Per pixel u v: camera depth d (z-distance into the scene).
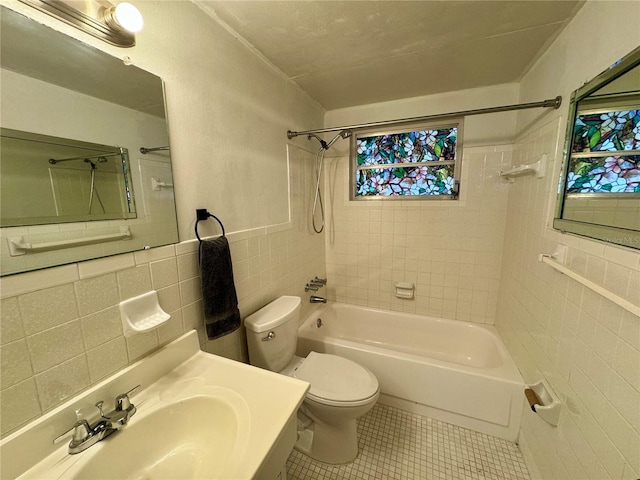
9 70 0.62
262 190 1.55
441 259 2.22
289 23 1.20
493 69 1.65
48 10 0.67
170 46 0.97
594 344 0.89
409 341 2.32
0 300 0.60
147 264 0.93
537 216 1.40
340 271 2.55
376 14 1.14
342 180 2.41
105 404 0.80
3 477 0.61
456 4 1.09
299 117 1.94
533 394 1.27
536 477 1.27
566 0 1.05
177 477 0.76
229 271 1.20
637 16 0.75
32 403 0.66
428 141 2.17
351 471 1.37
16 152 0.63
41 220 0.67
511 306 1.75
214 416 0.85
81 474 0.65
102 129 0.79
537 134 1.46
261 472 0.69
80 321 0.75
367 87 1.91
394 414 1.72
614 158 0.82
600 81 0.91
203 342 1.18
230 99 1.27
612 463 0.78
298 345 2.00
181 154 1.04
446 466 1.39
